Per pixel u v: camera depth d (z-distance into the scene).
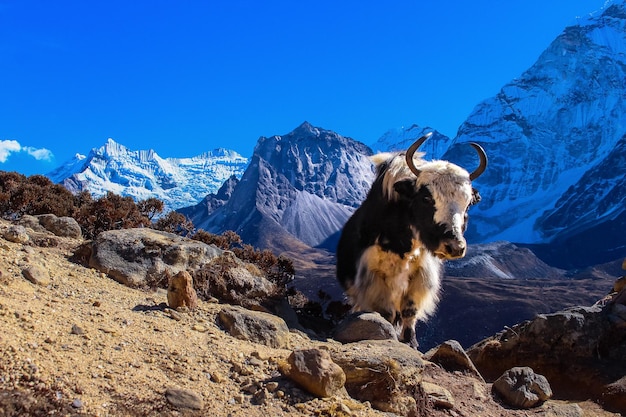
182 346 5.35
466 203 7.79
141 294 6.80
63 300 5.84
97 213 10.79
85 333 5.05
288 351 5.99
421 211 7.86
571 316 7.69
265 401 4.76
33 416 3.91
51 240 7.95
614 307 7.92
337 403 4.88
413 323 8.73
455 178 7.78
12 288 5.69
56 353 4.59
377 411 5.10
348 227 9.76
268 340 6.18
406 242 8.26
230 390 4.83
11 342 4.50
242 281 7.69
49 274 6.49
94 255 7.22
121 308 6.04
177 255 7.52
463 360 7.03
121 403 4.23
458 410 5.88
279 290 8.09
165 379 4.71
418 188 7.90
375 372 5.37
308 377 4.97
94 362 4.64
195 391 4.66
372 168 9.27
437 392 5.94
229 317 6.20
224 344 5.62
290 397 4.87
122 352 4.94
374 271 8.51
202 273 7.44
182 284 6.41
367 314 7.15
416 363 5.70
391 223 8.30
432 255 8.09
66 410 4.01
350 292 9.45
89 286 6.54
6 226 7.75
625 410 6.64
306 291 30.55
